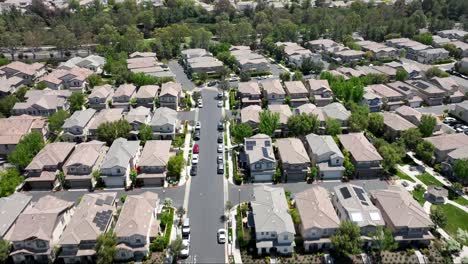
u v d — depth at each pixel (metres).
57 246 81.25
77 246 78.19
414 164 111.62
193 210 93.75
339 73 167.38
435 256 80.19
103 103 145.00
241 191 100.31
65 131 123.56
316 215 82.94
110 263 77.19
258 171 103.44
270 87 150.62
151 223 86.06
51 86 160.25
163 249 82.38
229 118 138.12
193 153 115.94
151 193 92.94
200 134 127.88
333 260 79.06
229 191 100.31
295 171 103.44
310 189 91.94
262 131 119.69
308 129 119.44
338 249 77.38
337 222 81.88
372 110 143.25
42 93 148.75
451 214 91.69
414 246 82.56
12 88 161.00
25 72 173.62
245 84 154.38
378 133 127.81
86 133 125.69
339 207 88.81
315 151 107.62
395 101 146.38
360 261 79.00
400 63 181.38
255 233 83.38
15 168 105.75
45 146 114.88
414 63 192.38
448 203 95.38
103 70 189.88
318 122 121.44
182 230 86.12
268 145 109.88
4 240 79.31
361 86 142.38
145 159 105.12
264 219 82.56
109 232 79.62
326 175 105.00
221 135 126.69
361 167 104.75
